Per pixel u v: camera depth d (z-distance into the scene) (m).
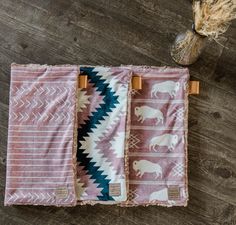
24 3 1.56
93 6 1.57
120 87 1.46
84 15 1.57
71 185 1.42
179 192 1.45
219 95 1.55
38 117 1.45
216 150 1.53
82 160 1.45
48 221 1.47
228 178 1.51
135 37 1.56
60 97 1.45
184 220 1.49
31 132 1.44
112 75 1.47
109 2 1.58
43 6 1.57
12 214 1.47
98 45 1.56
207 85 1.55
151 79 1.49
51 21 1.56
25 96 1.46
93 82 1.47
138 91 1.49
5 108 1.51
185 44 1.45
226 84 1.55
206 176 1.51
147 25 1.57
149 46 1.56
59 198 1.42
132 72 1.48
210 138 1.53
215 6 1.25
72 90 1.45
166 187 1.45
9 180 1.43
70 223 1.47
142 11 1.58
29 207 1.48
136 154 1.46
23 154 1.44
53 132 1.44
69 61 1.54
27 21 1.56
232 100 1.55
